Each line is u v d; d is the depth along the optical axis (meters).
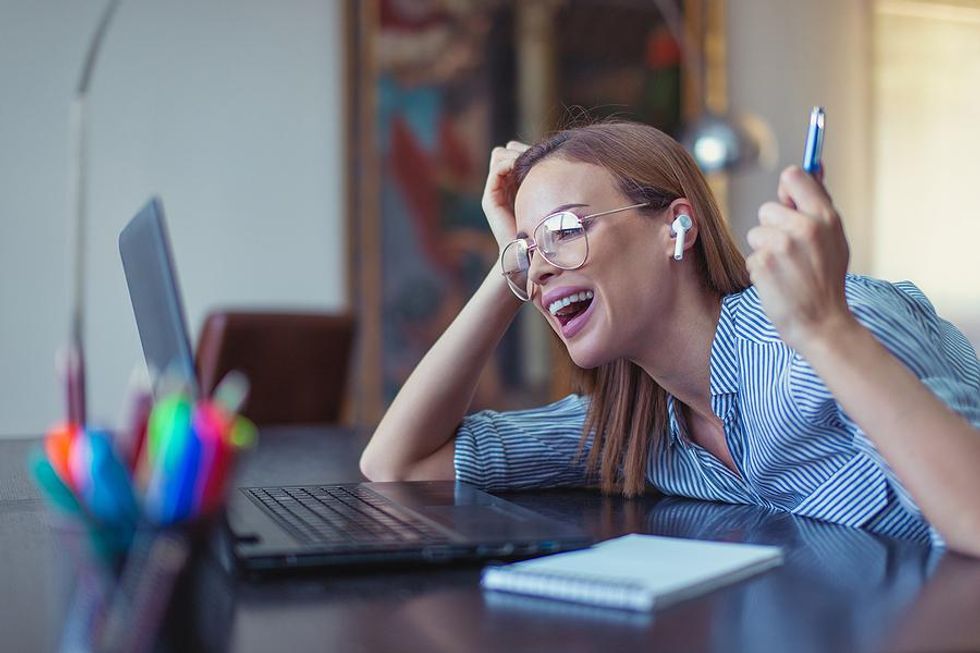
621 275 1.27
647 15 4.89
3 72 4.21
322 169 4.57
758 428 1.22
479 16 4.69
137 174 4.35
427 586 0.85
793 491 1.25
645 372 1.41
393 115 4.60
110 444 0.69
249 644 0.69
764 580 0.85
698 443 1.41
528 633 0.71
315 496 1.23
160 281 0.90
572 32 4.79
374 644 0.69
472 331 1.47
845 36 5.25
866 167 5.22
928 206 5.27
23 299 4.22
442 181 4.65
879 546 1.00
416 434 1.47
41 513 1.25
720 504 1.34
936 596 0.79
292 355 3.11
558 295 1.29
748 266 0.95
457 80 4.66
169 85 4.39
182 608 0.68
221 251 4.46
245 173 4.48
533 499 1.41
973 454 0.91
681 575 0.82
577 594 0.79
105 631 0.68
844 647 0.67
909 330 1.01
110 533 0.67
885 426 0.92
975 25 5.30
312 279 4.56
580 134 1.33
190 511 0.67
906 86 5.26
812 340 0.93
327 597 0.81
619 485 1.46
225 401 0.72
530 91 4.74
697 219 1.30
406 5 4.61
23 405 4.21
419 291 4.63
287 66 4.54
